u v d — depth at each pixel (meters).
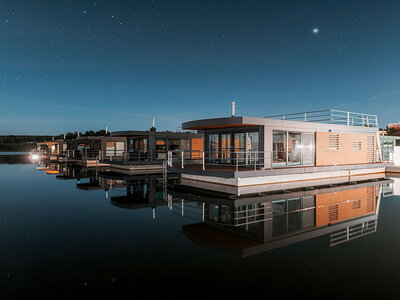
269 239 6.04
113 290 3.89
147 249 5.49
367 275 4.36
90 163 29.19
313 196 11.22
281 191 12.33
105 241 5.98
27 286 4.01
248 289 3.93
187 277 4.30
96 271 4.52
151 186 14.44
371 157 19.91
